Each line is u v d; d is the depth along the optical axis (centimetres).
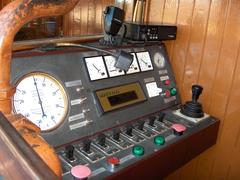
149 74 131
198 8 136
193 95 129
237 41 126
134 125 111
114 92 113
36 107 91
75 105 100
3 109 54
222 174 145
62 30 209
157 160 96
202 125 122
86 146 91
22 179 39
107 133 103
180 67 148
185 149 111
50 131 92
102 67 112
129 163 87
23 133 51
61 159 85
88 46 104
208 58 137
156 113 125
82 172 77
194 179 156
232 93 132
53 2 52
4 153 44
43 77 94
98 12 185
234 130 135
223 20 129
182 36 144
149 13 154
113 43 124
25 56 92
